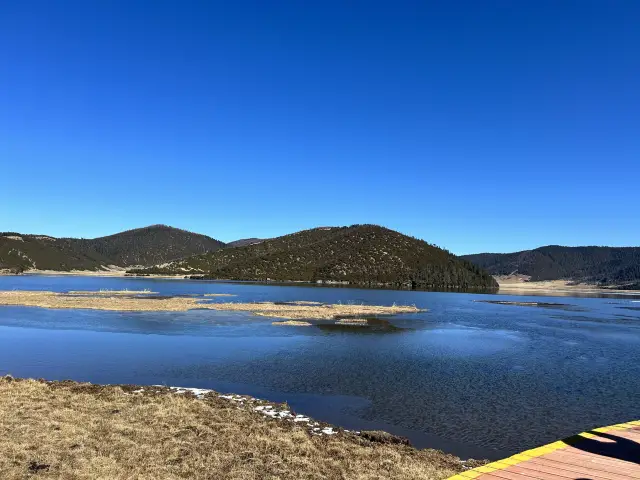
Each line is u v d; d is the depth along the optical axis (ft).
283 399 57.16
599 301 326.44
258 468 32.12
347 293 311.47
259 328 121.70
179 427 39.93
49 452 32.60
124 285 367.86
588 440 33.47
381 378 68.85
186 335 107.96
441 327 135.54
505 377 71.46
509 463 28.60
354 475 31.68
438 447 42.32
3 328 114.83
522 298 338.95
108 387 53.98
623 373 76.23
